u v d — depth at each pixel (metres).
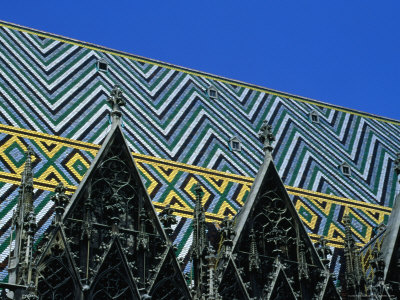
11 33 89.06
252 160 83.81
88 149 75.62
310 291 60.09
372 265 62.66
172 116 85.69
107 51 92.19
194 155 80.94
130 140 79.12
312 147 90.81
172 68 94.31
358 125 99.81
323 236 70.50
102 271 54.94
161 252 57.50
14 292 51.78
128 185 59.19
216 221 70.69
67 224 56.06
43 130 76.25
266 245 60.88
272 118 93.31
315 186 83.94
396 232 65.06
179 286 56.69
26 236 53.88
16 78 82.00
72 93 82.88
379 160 93.94
